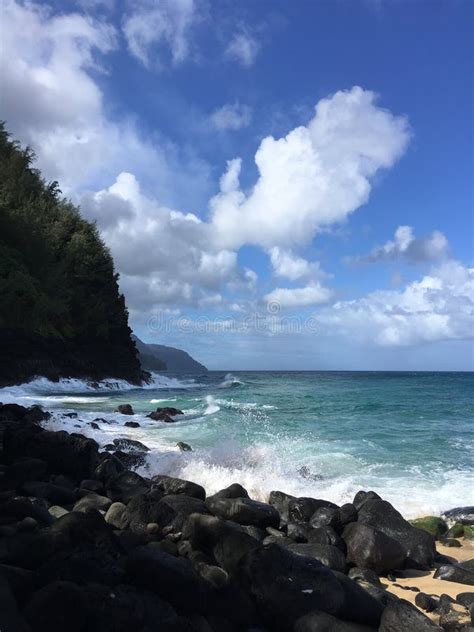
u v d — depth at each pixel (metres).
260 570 4.91
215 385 61.75
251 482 11.12
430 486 11.34
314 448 15.23
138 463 12.16
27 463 9.65
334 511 8.26
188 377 96.06
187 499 8.12
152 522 6.92
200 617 4.38
